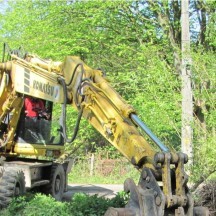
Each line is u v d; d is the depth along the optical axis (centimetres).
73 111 2133
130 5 2156
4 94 1180
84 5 2131
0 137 1291
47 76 1049
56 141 1433
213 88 1129
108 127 785
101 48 2261
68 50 2147
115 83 2012
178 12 2180
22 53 1195
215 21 1432
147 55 1661
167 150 654
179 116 1303
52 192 1441
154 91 1287
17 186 1123
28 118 1332
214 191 1055
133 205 649
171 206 636
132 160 723
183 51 1222
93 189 2025
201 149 1071
